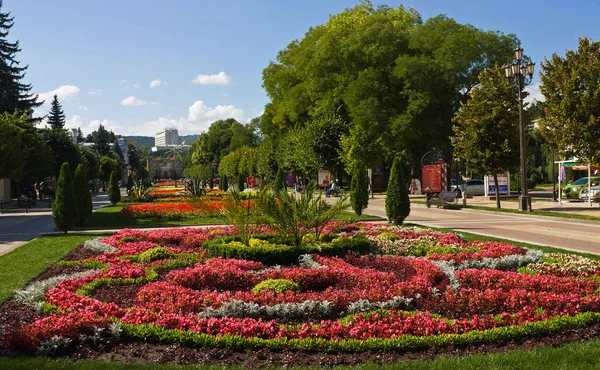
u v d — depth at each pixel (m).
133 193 39.16
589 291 7.59
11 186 49.47
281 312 6.85
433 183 36.09
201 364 5.30
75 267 10.52
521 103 23.75
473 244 12.46
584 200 30.20
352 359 5.41
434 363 5.04
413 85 39.44
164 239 14.61
